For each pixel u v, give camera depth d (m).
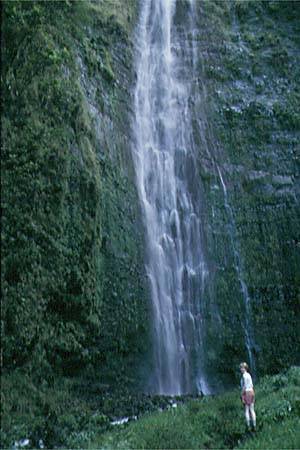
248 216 20.03
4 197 13.94
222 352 18.23
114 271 16.66
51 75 15.92
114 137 18.36
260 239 19.81
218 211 19.91
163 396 15.78
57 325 14.53
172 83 21.78
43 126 15.18
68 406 13.75
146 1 23.02
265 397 13.93
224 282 19.02
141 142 19.64
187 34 23.25
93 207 16.05
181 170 20.14
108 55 19.66
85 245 15.58
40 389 13.64
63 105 15.93
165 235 18.77
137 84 20.64
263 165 20.84
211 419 12.80
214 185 20.25
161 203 19.16
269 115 21.64
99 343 15.61
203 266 18.98
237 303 18.92
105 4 20.66
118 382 15.76
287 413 12.62
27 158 14.55
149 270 17.80
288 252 19.73
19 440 12.09
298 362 18.66
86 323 15.26
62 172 15.24
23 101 14.95
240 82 22.48
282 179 20.67
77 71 17.33
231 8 24.77
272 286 19.33
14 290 13.57
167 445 11.54
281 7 24.58
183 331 17.83
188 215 19.48
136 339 16.67
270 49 23.42
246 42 23.62
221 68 22.64
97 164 16.91
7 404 12.77
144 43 21.92
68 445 11.89
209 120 21.36
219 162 20.67
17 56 15.27
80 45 18.12
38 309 14.04
